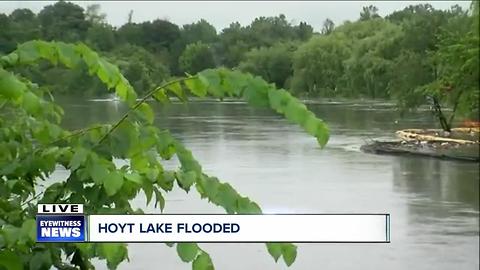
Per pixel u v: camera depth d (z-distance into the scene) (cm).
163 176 226
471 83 3891
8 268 219
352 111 6575
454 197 2469
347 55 6581
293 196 2447
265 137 4944
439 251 1588
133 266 1139
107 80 236
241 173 3083
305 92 4047
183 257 227
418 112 6688
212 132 4925
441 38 4281
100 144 241
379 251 1566
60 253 246
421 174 3164
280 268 1348
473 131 4669
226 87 219
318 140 213
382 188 2698
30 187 262
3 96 222
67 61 230
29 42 229
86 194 238
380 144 4419
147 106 244
